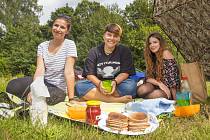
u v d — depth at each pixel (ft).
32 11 60.34
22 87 7.20
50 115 5.89
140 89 7.66
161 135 5.18
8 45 58.03
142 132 5.24
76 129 5.29
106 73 7.73
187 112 6.38
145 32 53.36
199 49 7.86
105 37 7.60
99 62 7.74
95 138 4.90
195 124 5.84
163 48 7.58
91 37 64.18
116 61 7.73
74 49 7.09
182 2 7.30
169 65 7.57
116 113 5.41
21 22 59.67
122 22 64.95
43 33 67.21
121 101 7.57
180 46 7.98
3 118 5.35
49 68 7.11
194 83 7.58
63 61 7.08
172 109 6.48
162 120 6.01
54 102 6.62
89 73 7.68
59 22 6.95
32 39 59.00
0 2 55.52
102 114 5.81
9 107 5.84
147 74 7.80
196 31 7.64
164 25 7.80
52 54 7.08
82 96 7.64
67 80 6.86
